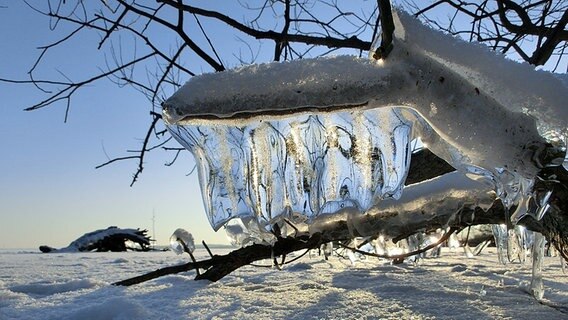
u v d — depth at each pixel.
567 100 2.14
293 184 2.65
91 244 17.73
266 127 2.56
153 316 2.70
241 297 3.27
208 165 2.69
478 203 3.41
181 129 2.53
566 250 2.88
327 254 4.55
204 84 2.21
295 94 2.16
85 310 2.71
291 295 3.35
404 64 2.16
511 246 4.28
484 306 2.94
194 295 3.37
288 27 4.17
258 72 2.21
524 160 2.27
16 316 2.77
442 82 2.16
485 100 2.19
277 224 3.27
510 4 4.12
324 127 2.55
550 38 3.39
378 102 2.17
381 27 2.12
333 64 2.19
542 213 2.43
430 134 2.54
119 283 3.78
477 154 2.30
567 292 3.69
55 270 6.16
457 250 11.64
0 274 5.47
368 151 2.56
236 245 3.44
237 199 2.69
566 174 2.31
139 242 18.73
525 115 2.22
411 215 3.49
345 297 3.23
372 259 6.99
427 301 3.07
